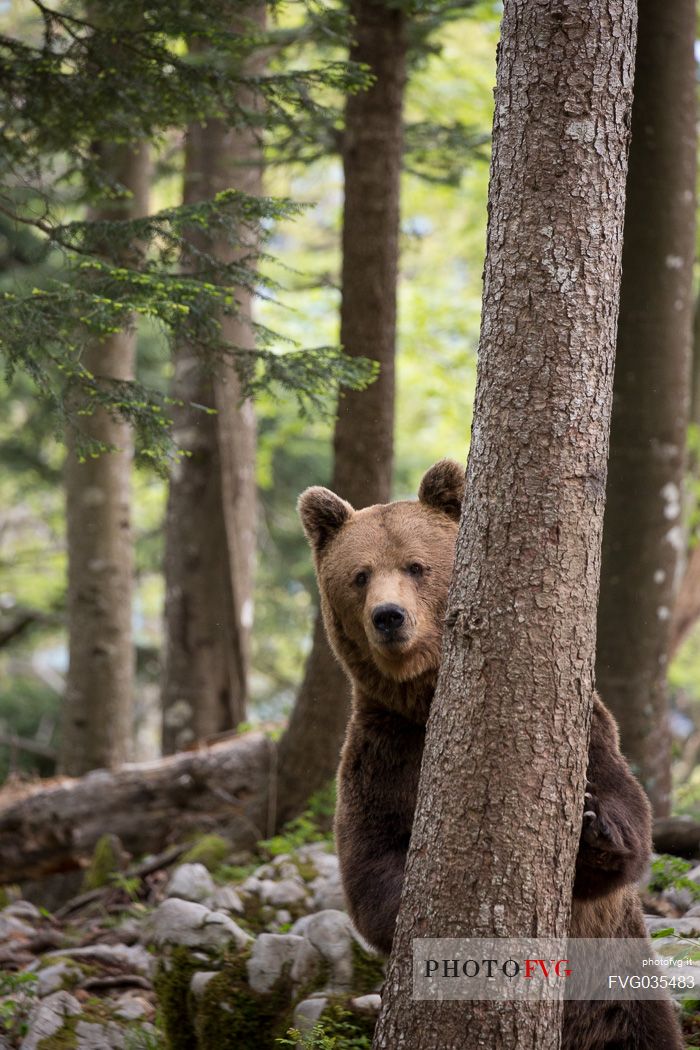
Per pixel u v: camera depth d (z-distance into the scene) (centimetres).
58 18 1134
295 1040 832
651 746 1498
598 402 631
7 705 3116
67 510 2145
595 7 627
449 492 839
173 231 1087
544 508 619
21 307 1005
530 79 630
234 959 950
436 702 645
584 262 627
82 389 1063
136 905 1349
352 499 1448
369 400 1445
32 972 1104
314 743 1458
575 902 735
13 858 1539
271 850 1361
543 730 614
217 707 1972
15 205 1213
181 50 2255
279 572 3288
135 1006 1007
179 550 1964
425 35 1662
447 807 622
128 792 1556
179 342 1159
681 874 1098
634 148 1495
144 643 3359
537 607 616
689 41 1501
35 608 3241
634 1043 781
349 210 1455
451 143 1828
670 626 1530
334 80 1160
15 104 1206
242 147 1964
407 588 777
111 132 1252
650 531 1497
